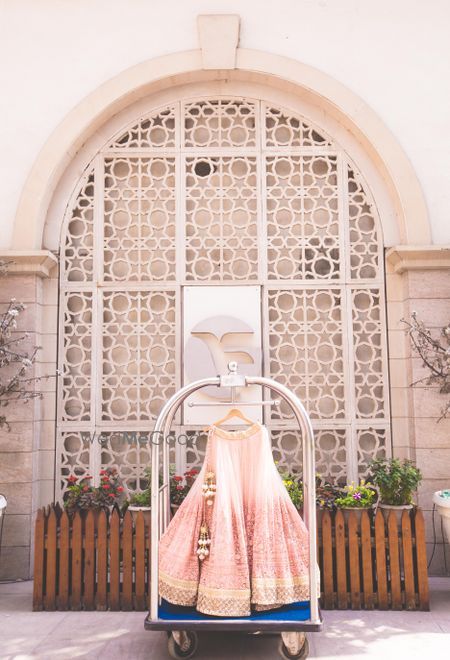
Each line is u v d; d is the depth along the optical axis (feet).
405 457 17.52
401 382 17.78
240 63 18.22
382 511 15.20
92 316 18.06
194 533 11.84
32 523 16.87
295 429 17.62
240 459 12.24
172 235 18.76
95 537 15.12
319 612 11.60
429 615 14.01
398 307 18.04
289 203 18.52
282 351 18.35
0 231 17.84
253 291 17.98
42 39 18.48
